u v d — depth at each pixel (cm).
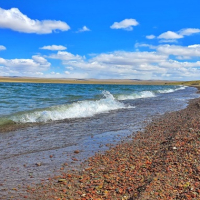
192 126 1101
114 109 2123
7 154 808
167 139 934
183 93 5144
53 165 711
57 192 530
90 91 4988
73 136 1086
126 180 562
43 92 4056
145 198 455
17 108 1853
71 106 2008
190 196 448
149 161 681
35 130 1201
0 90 4050
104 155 801
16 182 588
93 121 1498
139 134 1121
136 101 2966
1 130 1162
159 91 5666
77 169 676
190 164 596
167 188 487
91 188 537
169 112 1905
